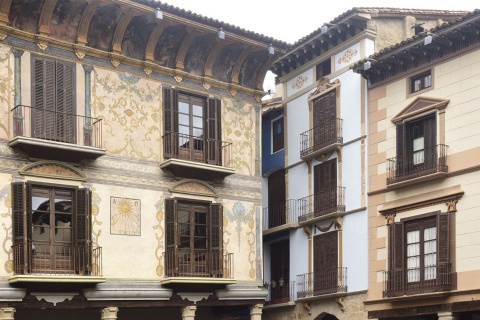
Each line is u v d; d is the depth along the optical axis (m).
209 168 25.70
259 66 28.48
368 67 26.86
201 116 26.75
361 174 27.73
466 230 23.22
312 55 31.12
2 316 21.14
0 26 22.03
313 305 29.42
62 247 22.52
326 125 29.75
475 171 23.25
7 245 21.52
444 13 30.69
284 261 32.22
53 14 23.28
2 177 21.66
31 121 22.33
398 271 25.28
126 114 24.64
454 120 24.23
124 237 23.92
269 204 33.56
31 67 22.66
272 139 33.66
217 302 25.83
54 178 22.58
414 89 26.16
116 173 24.05
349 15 28.20
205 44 26.73
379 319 26.36
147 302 24.12
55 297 22.25
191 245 25.34
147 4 24.05
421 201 24.83
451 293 23.28
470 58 23.98
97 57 24.22
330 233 29.05
